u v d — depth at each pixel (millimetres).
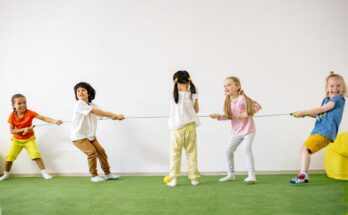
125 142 3789
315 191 2783
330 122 3021
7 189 3170
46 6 3883
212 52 3670
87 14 3830
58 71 3869
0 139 3930
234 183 3176
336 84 3076
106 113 3490
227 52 3654
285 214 2227
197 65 3684
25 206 2574
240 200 2564
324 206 2381
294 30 3600
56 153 3873
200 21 3682
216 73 3666
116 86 3791
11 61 3912
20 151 3791
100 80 3812
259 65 3627
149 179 3520
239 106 3193
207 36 3674
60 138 3867
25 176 3881
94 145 3568
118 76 3791
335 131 3039
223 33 3656
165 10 3723
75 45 3848
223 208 2377
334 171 3250
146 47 3754
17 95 3736
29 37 3898
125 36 3779
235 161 3650
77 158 3854
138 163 3777
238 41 3645
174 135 3143
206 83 3678
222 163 3666
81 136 3477
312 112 3053
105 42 3807
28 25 3898
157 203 2545
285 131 3605
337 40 3566
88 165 3676
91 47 3824
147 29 3750
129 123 3779
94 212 2371
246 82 3641
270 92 3621
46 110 3885
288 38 3604
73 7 3850
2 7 3896
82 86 3551
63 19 3861
